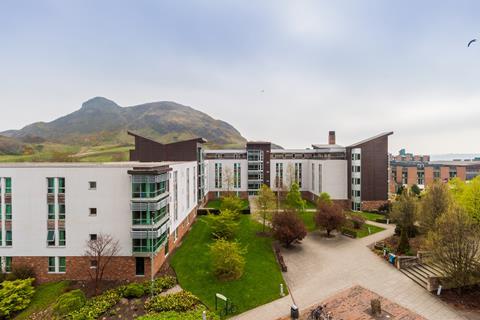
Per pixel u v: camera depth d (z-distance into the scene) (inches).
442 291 951.6
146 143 2148.1
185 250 1358.3
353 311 844.6
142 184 1077.1
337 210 1633.9
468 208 1412.4
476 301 880.9
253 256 1293.1
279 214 1480.1
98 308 872.9
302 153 2918.3
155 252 1085.1
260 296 955.3
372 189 2202.3
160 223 1128.8
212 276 1088.8
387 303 888.9
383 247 1337.4
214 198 2795.3
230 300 930.7
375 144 2203.5
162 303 899.4
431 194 1459.2
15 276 1024.2
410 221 1483.8
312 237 1600.6
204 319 796.0
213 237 1523.1
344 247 1432.1
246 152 2844.5
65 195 1080.8
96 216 1082.7
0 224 1082.7
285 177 2812.5
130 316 848.9
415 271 1096.8
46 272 1083.3
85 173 1082.7
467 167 3390.7
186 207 1673.2
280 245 1450.5
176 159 2126.0
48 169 1079.6
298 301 924.6
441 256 928.9
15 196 1078.4
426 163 3688.5
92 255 1065.5
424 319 797.9
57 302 880.9
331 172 2343.8
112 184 1084.5
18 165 1082.7
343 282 1048.2
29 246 1080.8
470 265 903.1
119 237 1084.5
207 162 2748.5
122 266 1085.8
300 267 1192.2
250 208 2250.2
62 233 1087.6
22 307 913.5
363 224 1764.3
